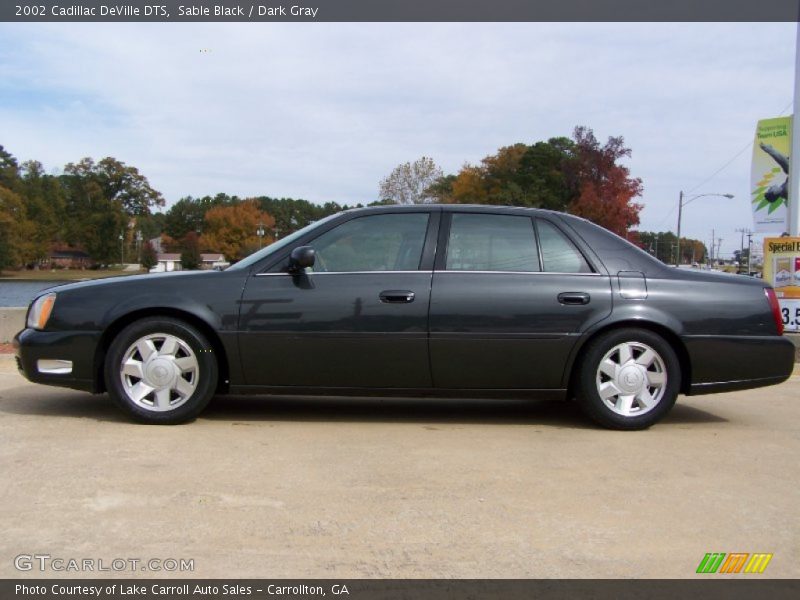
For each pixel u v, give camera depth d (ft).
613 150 253.03
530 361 17.02
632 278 17.37
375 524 11.03
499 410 19.69
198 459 14.08
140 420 16.80
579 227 17.84
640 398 17.17
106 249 285.23
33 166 282.97
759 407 20.67
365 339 16.76
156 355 16.72
